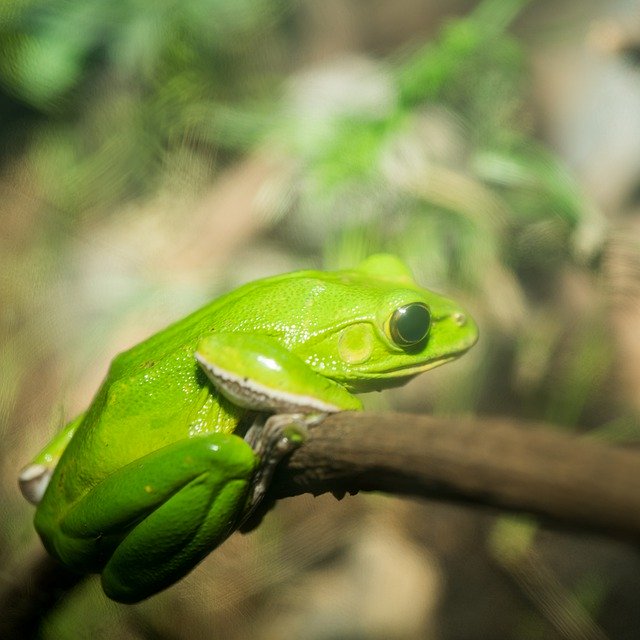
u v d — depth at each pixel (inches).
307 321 16.4
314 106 27.9
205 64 31.0
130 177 31.4
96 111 33.0
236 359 15.8
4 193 32.6
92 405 16.7
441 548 25.3
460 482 13.9
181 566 15.8
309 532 26.1
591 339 24.5
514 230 24.3
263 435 15.4
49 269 30.0
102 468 16.2
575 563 23.1
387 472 14.4
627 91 28.4
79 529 16.0
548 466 13.6
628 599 22.2
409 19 33.6
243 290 16.8
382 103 27.3
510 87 25.8
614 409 24.1
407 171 24.2
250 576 25.3
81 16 32.9
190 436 16.2
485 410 24.9
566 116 29.0
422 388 25.7
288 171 27.9
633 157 27.7
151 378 16.3
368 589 25.1
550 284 25.7
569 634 22.0
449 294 25.3
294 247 28.4
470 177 25.0
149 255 29.1
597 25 24.4
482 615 23.8
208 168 30.2
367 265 17.5
